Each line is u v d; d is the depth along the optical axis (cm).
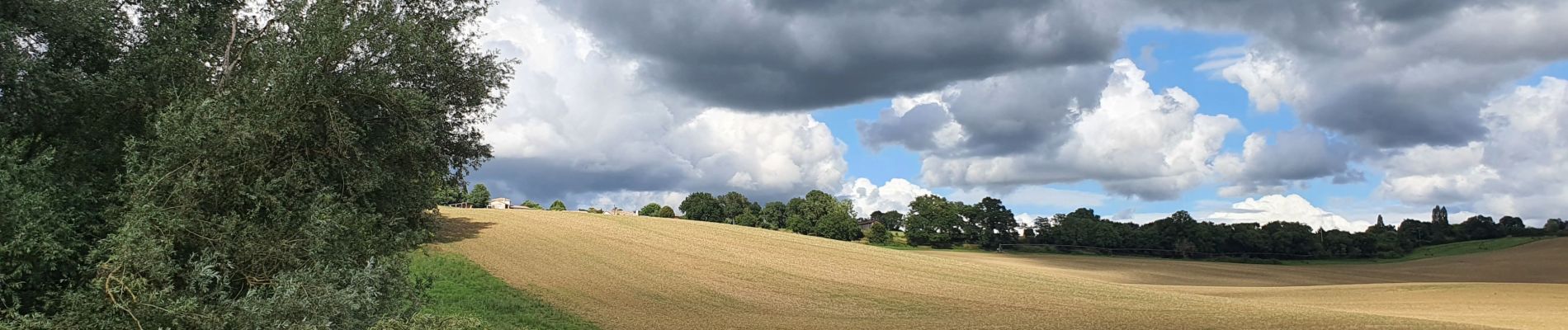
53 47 1534
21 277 1277
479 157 3312
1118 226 13725
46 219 1286
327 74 1580
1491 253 12681
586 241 6122
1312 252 12975
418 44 1720
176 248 1440
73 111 1512
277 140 1502
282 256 1475
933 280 5600
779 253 6606
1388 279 9156
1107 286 5878
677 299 4116
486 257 4688
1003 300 4678
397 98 1633
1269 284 8119
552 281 4222
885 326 3556
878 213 18788
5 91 1411
